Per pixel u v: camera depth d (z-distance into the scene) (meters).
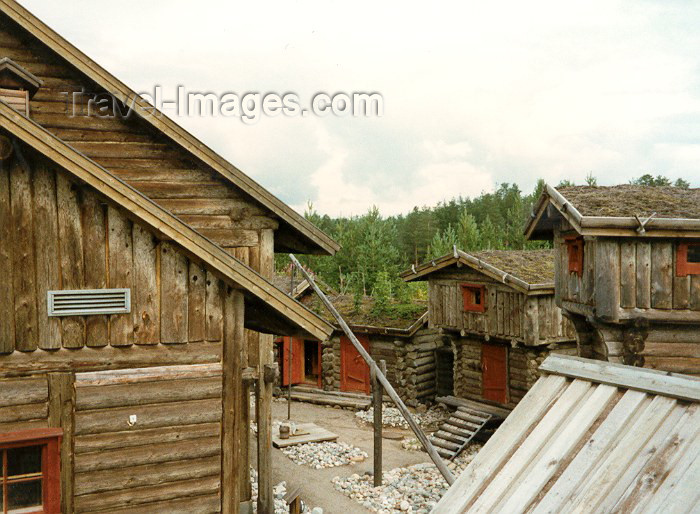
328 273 41.31
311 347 25.14
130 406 6.81
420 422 18.56
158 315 6.94
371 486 13.08
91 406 6.65
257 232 10.98
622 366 4.76
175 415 6.98
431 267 19.08
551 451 4.38
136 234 6.85
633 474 3.82
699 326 12.02
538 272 17.38
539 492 4.11
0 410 6.36
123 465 6.76
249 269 7.03
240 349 7.29
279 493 11.88
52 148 6.19
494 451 4.71
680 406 4.18
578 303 13.47
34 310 6.48
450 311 18.98
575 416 4.58
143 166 10.30
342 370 21.67
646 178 58.03
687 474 3.60
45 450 6.55
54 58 9.88
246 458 9.84
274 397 21.73
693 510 3.35
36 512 6.48
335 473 13.85
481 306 17.94
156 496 6.89
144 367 6.89
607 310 11.84
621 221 11.43
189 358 7.07
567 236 14.11
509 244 47.16
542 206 14.25
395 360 20.52
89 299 6.64
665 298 11.81
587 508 3.77
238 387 7.29
